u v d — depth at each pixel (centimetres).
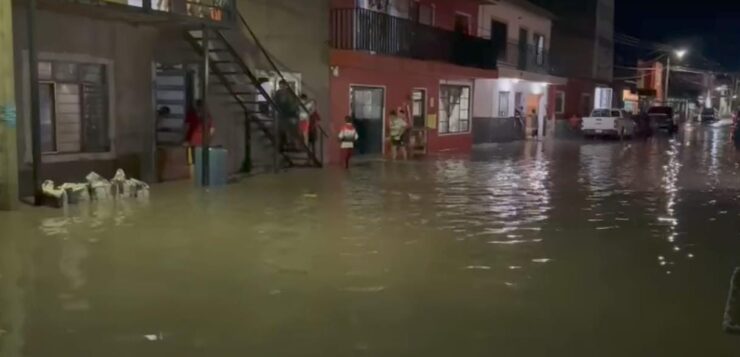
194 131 1628
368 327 637
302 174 1827
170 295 726
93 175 1363
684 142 3669
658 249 983
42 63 1349
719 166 2264
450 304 710
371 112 2405
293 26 1973
